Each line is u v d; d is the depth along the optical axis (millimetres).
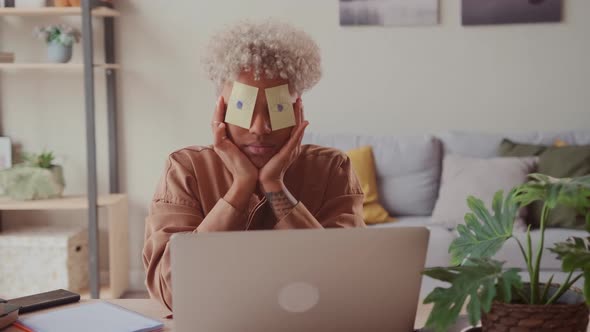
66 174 3818
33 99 3781
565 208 3008
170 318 1264
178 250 972
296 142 1360
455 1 3699
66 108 3787
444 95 3752
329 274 993
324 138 3510
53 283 3418
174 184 1438
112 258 3508
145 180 3830
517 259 2842
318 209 1499
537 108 3744
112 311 1257
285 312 1006
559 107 3738
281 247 978
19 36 3736
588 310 939
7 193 3447
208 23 3748
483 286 910
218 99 1376
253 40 1305
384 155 3434
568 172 3133
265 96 1310
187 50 3764
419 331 1087
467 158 3311
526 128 3752
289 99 1325
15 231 3574
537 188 971
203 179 1463
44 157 3551
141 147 3816
